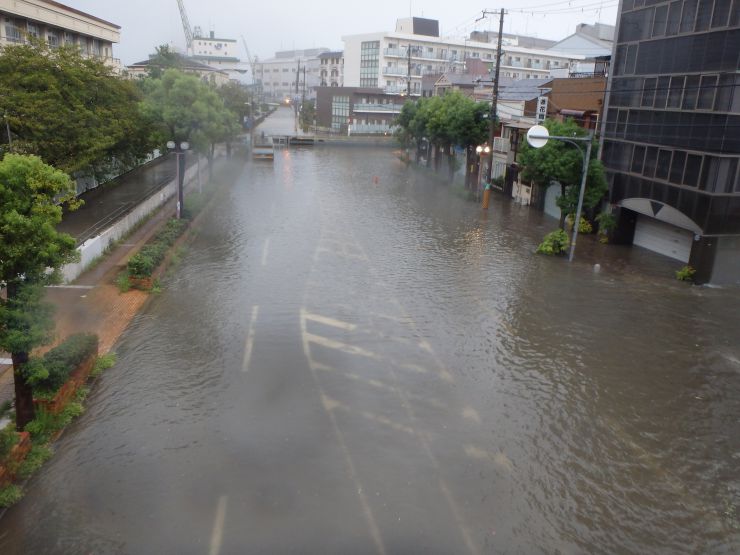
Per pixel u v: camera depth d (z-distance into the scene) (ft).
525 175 105.19
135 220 99.76
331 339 60.34
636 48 94.32
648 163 91.76
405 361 56.03
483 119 150.82
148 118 104.94
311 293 73.97
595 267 88.02
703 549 34.04
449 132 156.76
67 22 147.95
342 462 40.19
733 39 74.02
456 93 177.58
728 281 83.10
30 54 96.12
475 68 286.66
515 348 59.93
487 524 35.12
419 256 93.25
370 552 32.48
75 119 95.09
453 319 67.05
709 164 78.43
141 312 65.26
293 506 35.78
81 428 43.14
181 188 100.17
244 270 82.33
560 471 40.47
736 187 78.43
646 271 87.76
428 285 78.95
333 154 247.70
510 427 45.50
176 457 40.11
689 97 82.28
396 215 125.18
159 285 73.20
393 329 63.62
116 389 48.78
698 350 60.85
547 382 53.06
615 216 102.01
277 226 110.52
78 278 73.67
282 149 257.96
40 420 41.50
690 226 82.69
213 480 37.88
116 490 36.68
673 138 85.97
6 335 35.81
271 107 533.14
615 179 101.04
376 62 354.13
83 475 37.99
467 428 45.06
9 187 35.19
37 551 31.89
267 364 54.19
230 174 174.91
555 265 89.97
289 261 87.61
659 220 96.89
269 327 62.75
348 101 316.60
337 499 36.52
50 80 93.45
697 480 40.29
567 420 46.93
